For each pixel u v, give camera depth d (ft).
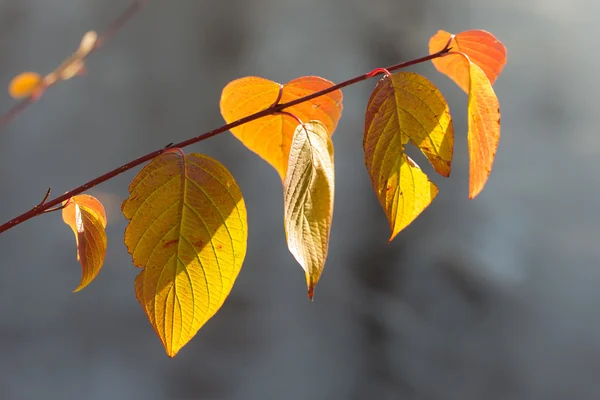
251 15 16.42
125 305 14.11
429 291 13.61
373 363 13.33
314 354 13.50
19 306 14.12
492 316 13.08
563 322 12.71
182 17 16.72
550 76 14.21
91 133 16.31
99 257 2.83
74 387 13.02
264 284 14.14
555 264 13.20
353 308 13.87
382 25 15.35
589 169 13.67
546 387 12.16
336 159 14.60
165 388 13.11
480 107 2.76
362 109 15.08
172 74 16.71
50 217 15.46
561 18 14.30
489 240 13.61
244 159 15.44
